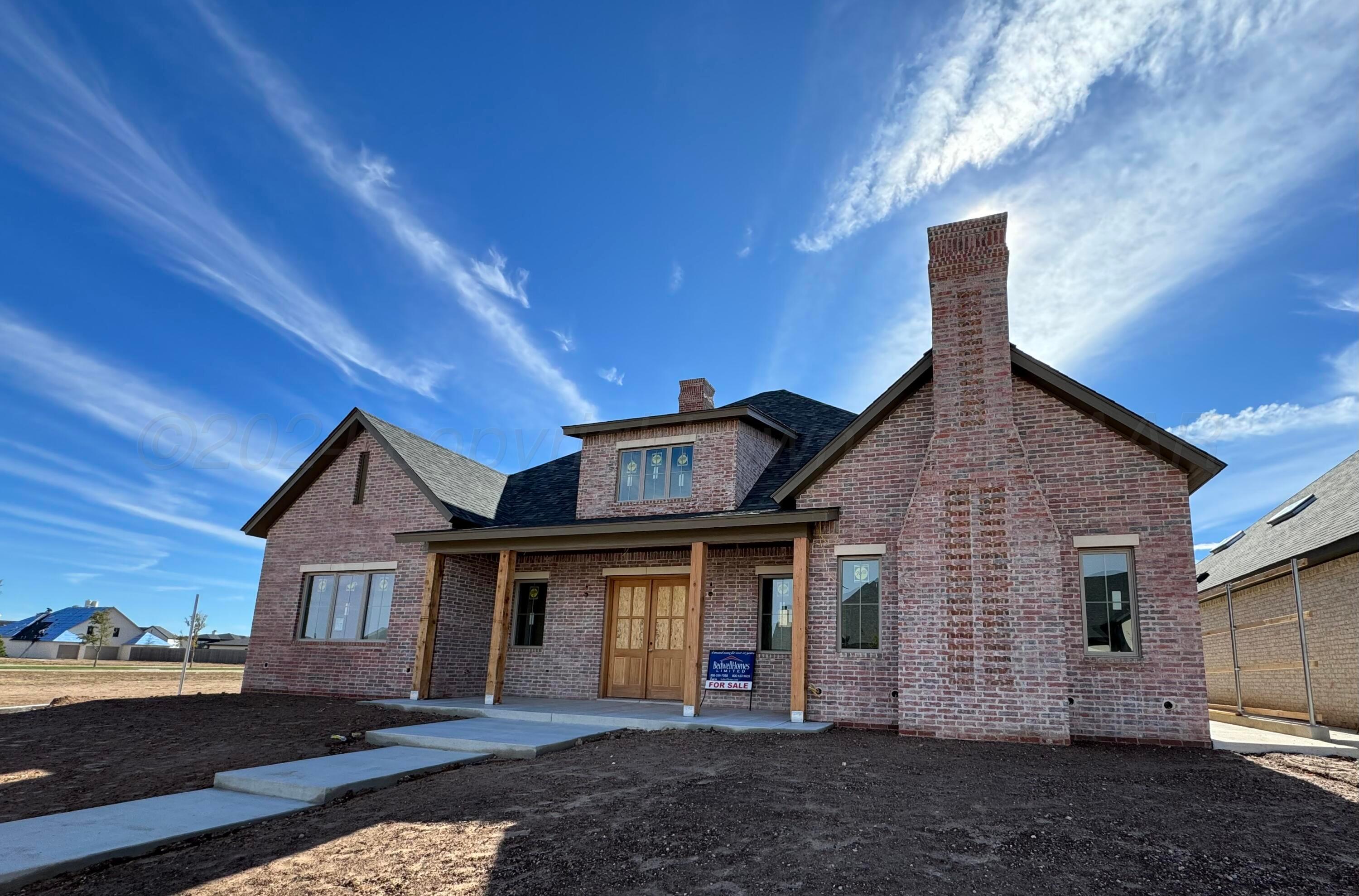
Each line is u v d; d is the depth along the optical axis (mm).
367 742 10180
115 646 49594
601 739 10297
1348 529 11469
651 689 14398
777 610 13484
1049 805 6477
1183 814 6281
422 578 15359
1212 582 17547
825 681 11727
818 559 12211
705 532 12625
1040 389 11266
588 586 15367
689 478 14930
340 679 15664
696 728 10758
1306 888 4793
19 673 23578
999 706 10148
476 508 16531
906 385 11922
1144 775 7762
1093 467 10789
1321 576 13445
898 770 7832
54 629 61625
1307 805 6613
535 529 13695
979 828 5852
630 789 7152
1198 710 9680
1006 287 11320
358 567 16141
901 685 10703
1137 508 10469
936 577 10812
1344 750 9281
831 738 10156
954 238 11734
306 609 16703
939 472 11109
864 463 12258
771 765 8047
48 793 7703
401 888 4957
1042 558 10305
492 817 6379
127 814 6523
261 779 7480
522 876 5090
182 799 7145
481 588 16078
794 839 5609
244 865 5434
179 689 19031
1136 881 4883
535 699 14594
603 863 5258
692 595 12328
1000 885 4812
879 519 11969
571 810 6500
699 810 6348
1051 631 10086
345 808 6945
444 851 5594
